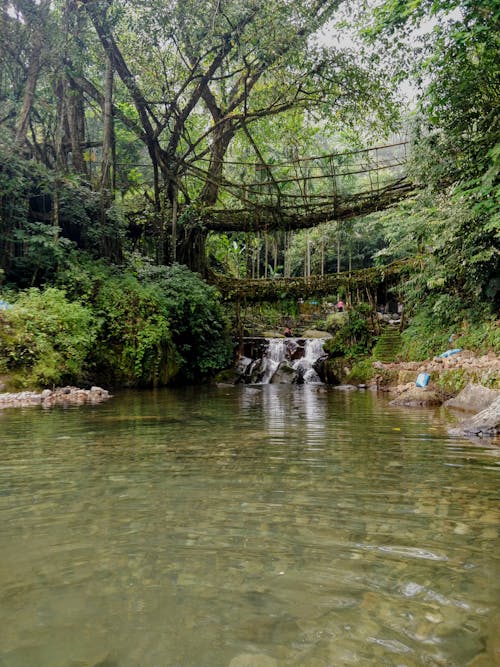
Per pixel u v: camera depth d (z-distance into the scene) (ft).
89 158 59.11
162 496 8.43
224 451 12.96
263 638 3.95
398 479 9.76
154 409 24.57
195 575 5.19
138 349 40.34
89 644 3.85
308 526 6.84
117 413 22.39
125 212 59.06
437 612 4.41
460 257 35.63
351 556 5.74
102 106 50.42
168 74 52.01
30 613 4.35
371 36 29.45
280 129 63.26
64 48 43.78
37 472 10.35
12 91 48.65
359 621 4.23
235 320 66.39
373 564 5.50
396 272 52.24
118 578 5.11
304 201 59.52
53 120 52.65
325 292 58.75
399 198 53.21
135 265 50.60
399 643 3.88
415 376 37.86
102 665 3.55
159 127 49.55
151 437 15.40
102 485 9.23
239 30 43.09
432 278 39.47
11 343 30.48
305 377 58.29
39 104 49.24
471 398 25.31
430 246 42.01
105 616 4.30
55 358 32.53
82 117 52.54
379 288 56.13
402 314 52.90
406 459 11.87
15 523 6.98
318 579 5.09
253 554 5.79
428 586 4.94
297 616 4.32
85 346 36.11
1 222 39.50
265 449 13.28
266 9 42.50
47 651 3.75
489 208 29.45
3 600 4.62
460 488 9.04
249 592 4.79
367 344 54.29
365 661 3.63
